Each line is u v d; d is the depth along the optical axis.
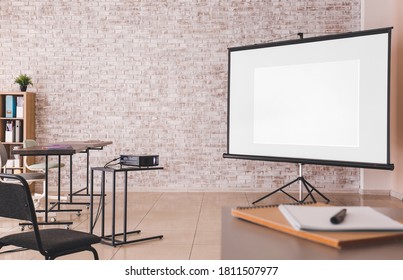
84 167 6.75
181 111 6.73
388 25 6.37
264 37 6.65
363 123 4.75
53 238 2.24
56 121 6.75
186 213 5.10
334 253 0.81
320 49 5.05
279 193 6.54
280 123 5.38
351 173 6.60
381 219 0.98
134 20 6.72
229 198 6.14
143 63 6.73
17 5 6.73
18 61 6.75
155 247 3.63
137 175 6.76
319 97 5.07
